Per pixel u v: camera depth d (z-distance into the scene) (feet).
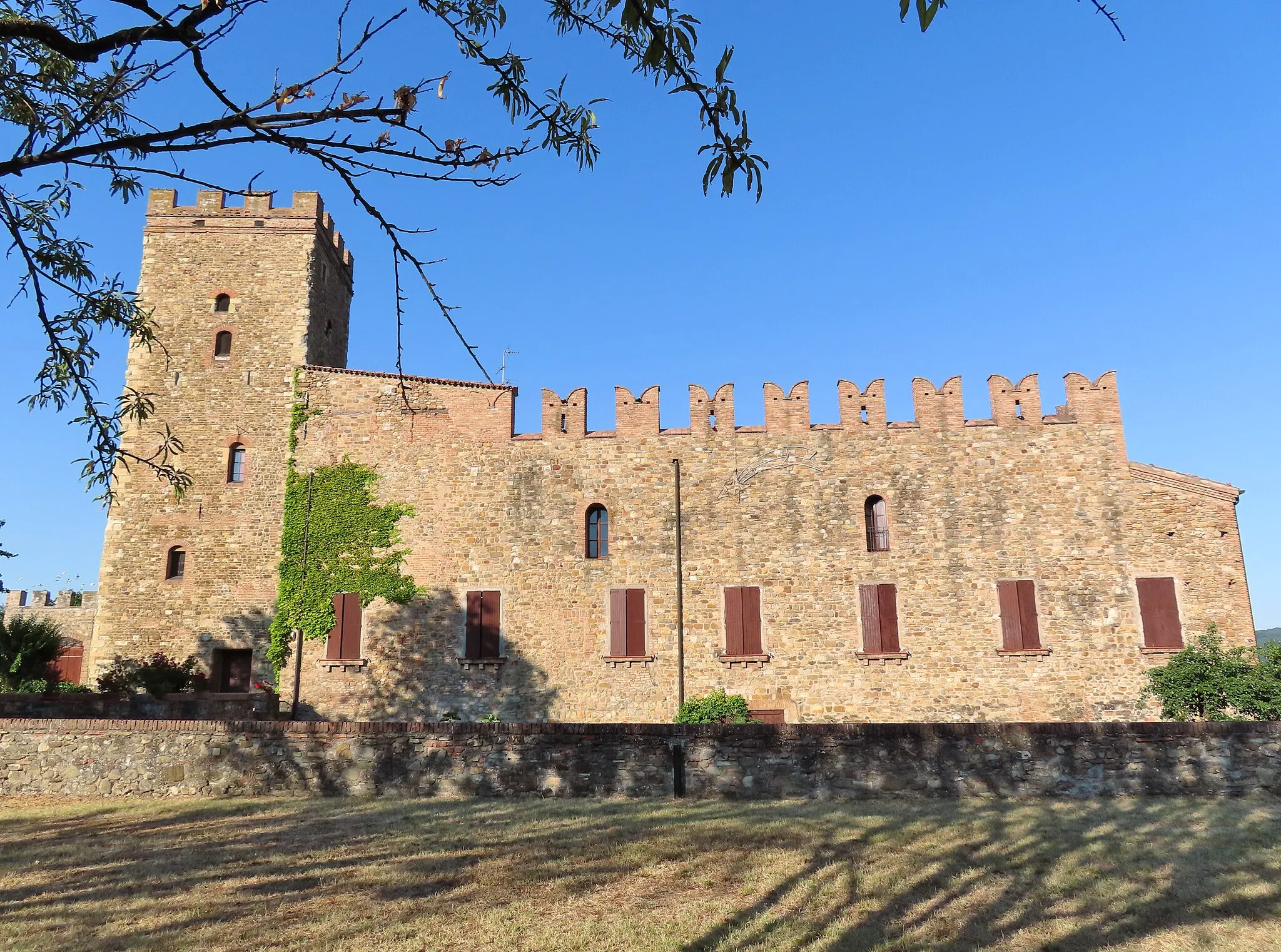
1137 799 46.68
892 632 87.81
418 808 44.93
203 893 31.12
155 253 99.96
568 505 92.53
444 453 94.07
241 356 97.04
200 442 94.32
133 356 96.37
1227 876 32.86
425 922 28.17
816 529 90.84
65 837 39.58
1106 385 91.81
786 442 93.25
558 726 49.11
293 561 91.15
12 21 16.96
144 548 91.50
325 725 49.70
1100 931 27.63
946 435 92.17
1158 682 80.84
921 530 90.02
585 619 89.51
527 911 29.22
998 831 39.58
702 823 41.14
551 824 41.06
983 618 87.51
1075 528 88.69
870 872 33.47
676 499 91.97
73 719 50.60
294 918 28.50
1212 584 85.66
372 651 89.04
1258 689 72.28
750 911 29.32
